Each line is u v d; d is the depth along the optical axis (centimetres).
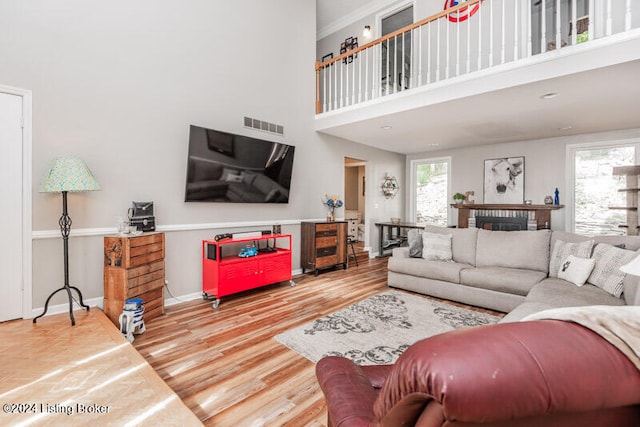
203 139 360
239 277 360
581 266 279
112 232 306
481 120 447
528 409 45
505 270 331
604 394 48
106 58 301
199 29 371
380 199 691
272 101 454
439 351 49
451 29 490
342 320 294
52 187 245
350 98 601
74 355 205
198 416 163
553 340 51
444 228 420
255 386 190
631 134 484
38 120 265
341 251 523
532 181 577
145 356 225
